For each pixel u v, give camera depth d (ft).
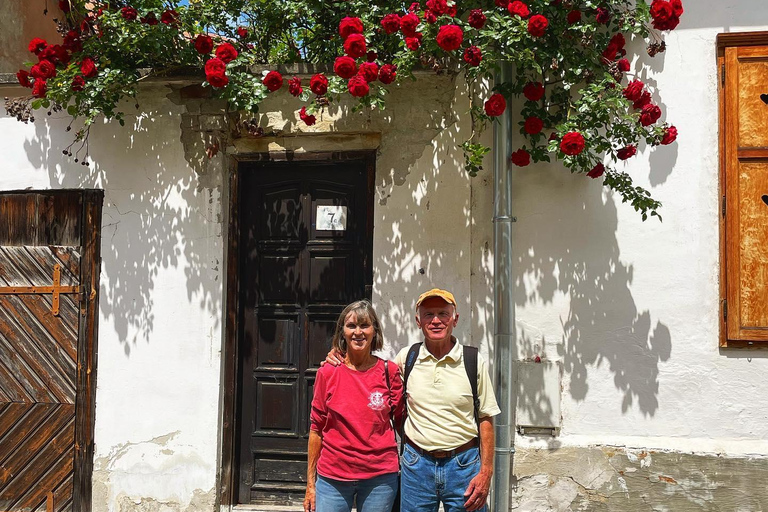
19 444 16.14
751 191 14.43
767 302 14.21
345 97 15.55
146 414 15.67
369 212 15.65
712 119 14.65
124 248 15.98
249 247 16.33
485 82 15.14
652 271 14.64
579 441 14.46
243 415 16.16
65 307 16.17
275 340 16.19
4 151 16.47
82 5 16.80
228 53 14.06
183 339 15.66
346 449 11.15
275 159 16.01
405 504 11.37
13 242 16.44
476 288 14.98
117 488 15.62
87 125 15.20
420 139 15.34
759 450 13.98
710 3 14.73
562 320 14.78
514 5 12.96
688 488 14.11
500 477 14.11
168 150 15.93
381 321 15.17
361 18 14.47
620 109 13.34
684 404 14.38
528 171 15.05
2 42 19.30
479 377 11.46
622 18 14.11
